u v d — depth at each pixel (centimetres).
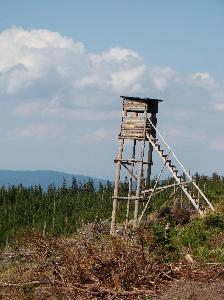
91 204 9156
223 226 2462
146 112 3628
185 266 1734
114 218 3594
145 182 3797
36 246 1902
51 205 9638
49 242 1897
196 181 6750
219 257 1884
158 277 1659
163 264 1739
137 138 3628
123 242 1842
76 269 1745
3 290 1917
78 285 1697
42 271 1908
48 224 8231
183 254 1941
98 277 1720
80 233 2166
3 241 7356
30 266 2097
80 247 1883
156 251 1858
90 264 1730
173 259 1869
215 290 1462
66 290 1680
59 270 1809
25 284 1877
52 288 1716
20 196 10481
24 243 2014
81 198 9675
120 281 1656
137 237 1855
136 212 3569
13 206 9825
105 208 8488
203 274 1644
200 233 2270
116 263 1716
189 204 4150
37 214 9219
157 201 6438
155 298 1516
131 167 3709
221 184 6388
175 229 2533
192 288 1498
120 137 3691
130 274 1661
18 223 8844
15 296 1883
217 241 2188
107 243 1888
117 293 1589
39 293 1792
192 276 1644
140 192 3681
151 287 1628
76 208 8912
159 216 3338
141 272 1677
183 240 2223
